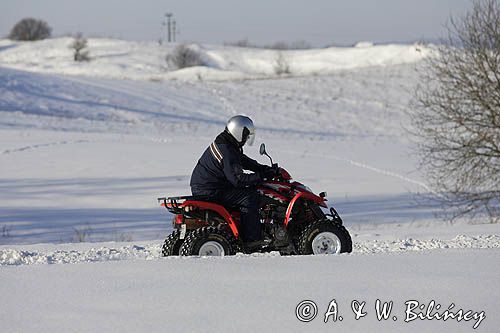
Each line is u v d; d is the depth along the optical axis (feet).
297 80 515.09
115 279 45.32
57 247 75.82
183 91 447.01
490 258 51.44
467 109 127.95
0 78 391.86
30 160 198.90
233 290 42.09
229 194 61.11
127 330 35.17
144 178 176.35
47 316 37.63
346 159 231.50
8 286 44.11
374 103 427.33
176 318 36.96
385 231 94.38
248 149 248.52
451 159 132.57
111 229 116.78
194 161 206.59
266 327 35.65
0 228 116.16
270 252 59.98
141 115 350.43
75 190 159.43
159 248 72.13
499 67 124.98
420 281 44.11
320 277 45.11
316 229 59.77
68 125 302.86
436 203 153.17
